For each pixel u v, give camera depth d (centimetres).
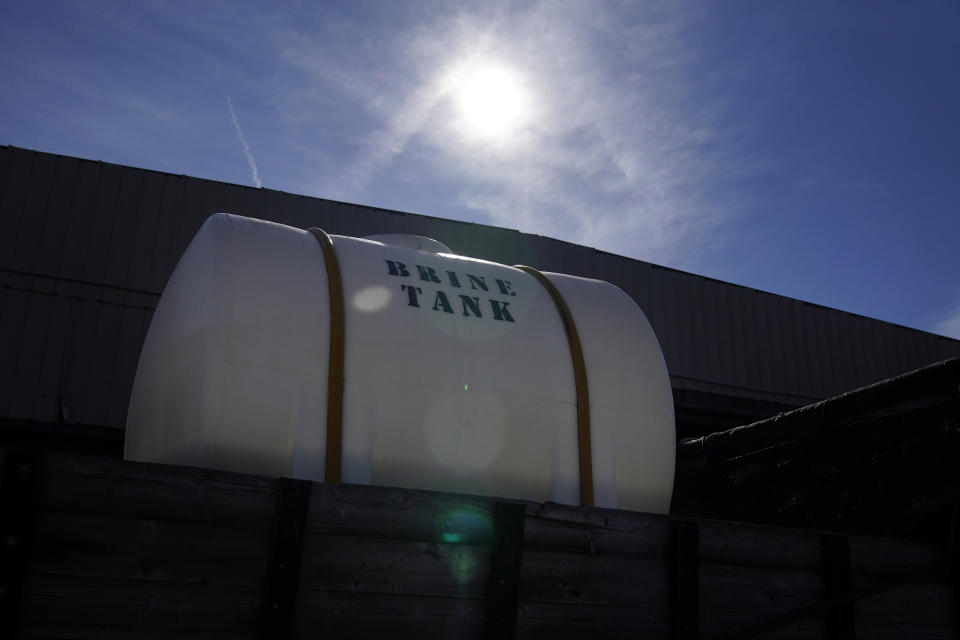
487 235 1576
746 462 596
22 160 1322
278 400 371
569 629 355
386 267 426
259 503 314
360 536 326
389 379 388
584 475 419
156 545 297
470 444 398
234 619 302
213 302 380
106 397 1277
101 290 1317
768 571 409
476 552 345
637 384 452
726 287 1836
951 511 469
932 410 462
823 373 1914
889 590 441
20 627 275
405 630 326
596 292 484
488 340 421
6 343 1244
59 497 287
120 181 1375
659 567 382
